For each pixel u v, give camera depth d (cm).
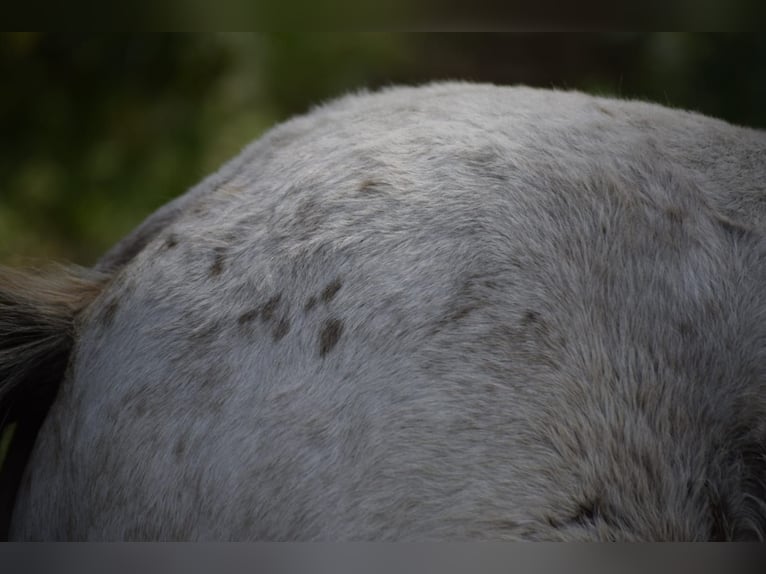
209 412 93
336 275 94
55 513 102
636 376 90
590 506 87
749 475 90
